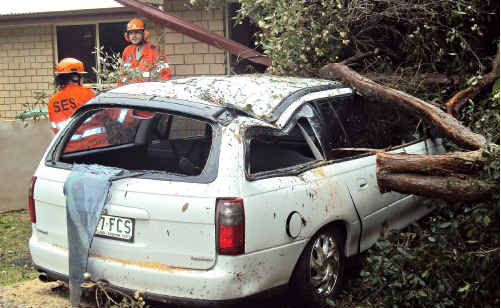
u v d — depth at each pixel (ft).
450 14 24.59
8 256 22.16
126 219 15.05
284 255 15.31
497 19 25.72
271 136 15.87
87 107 16.97
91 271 15.52
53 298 17.85
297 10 22.97
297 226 15.52
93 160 17.89
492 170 15.33
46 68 45.03
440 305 15.72
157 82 18.01
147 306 15.25
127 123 18.20
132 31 29.63
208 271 14.34
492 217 15.90
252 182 14.78
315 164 16.71
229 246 14.21
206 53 34.24
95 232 15.33
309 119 17.22
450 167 15.80
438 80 23.57
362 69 24.53
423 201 20.26
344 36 23.35
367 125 19.47
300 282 15.96
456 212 18.31
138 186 14.96
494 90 21.79
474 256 15.76
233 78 18.49
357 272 19.19
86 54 44.34
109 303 15.79
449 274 16.03
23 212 28.17
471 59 25.16
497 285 15.83
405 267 16.37
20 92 45.70
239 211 14.29
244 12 24.91
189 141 18.02
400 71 24.16
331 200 16.51
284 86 17.81
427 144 20.84
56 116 24.70
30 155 28.43
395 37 25.57
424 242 16.61
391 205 18.85
